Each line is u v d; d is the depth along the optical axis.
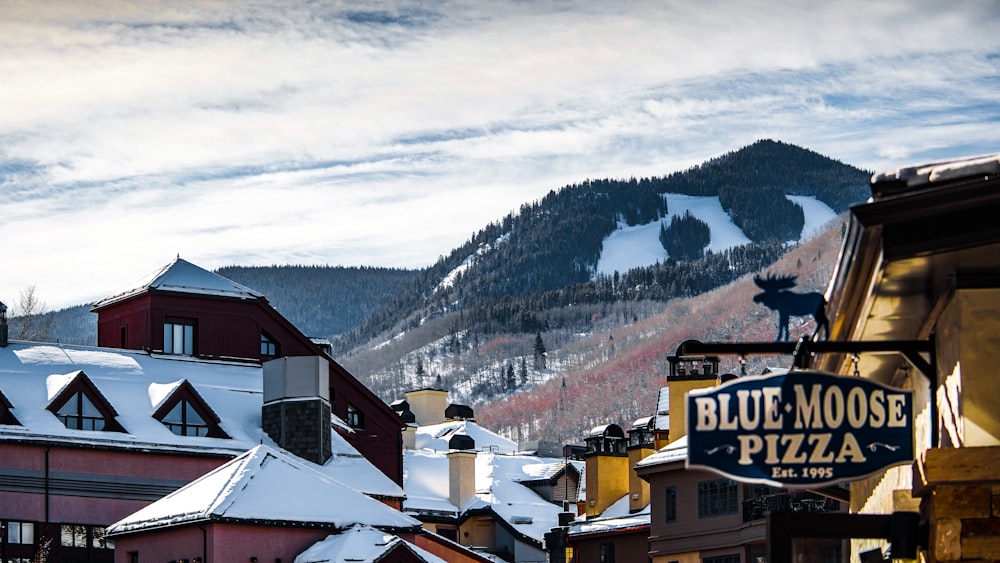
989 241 15.94
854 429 16.88
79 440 72.75
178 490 69.12
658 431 82.06
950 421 17.77
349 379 88.75
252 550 64.06
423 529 69.06
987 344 17.11
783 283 17.72
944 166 16.55
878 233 16.14
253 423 79.75
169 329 84.50
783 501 67.19
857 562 24.17
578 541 83.31
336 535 66.00
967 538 17.17
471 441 109.56
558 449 128.00
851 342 18.19
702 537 72.81
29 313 113.31
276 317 87.69
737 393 17.02
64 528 71.75
